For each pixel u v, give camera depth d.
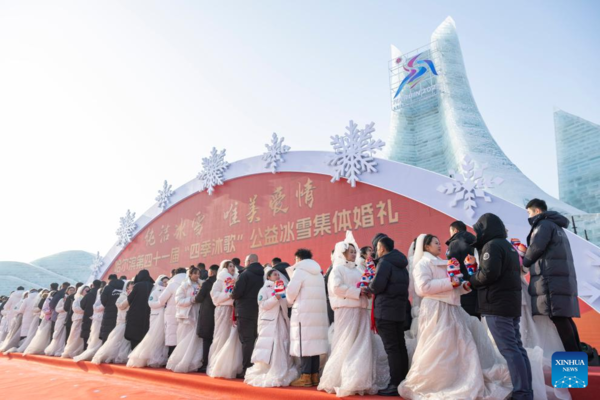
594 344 6.43
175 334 6.86
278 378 4.69
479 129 29.22
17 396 5.22
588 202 23.80
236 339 5.66
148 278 8.09
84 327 8.75
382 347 4.63
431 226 8.66
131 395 5.07
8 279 38.62
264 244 12.22
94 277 18.91
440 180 8.76
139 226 17.72
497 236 3.59
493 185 7.94
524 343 4.64
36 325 11.05
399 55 36.97
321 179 11.20
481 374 3.43
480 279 3.46
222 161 14.61
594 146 24.53
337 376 4.07
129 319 7.55
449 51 33.97
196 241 14.80
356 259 5.24
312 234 10.99
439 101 32.44
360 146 10.40
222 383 5.03
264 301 5.12
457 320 3.65
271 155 12.76
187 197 15.83
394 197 9.45
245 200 13.36
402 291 3.99
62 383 6.16
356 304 4.34
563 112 26.98
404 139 33.66
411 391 3.59
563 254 4.33
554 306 4.21
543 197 21.62
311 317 4.71
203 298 6.31
